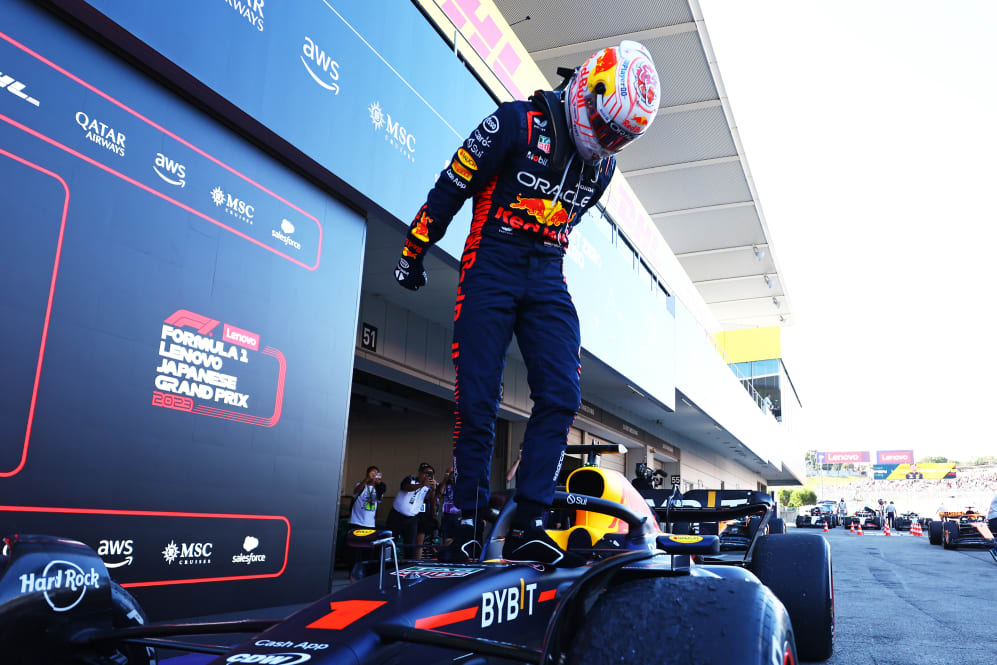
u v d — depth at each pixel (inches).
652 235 593.9
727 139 695.7
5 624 52.1
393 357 371.9
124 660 61.2
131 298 147.3
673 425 821.2
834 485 3836.1
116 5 141.3
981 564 421.1
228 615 163.8
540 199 65.2
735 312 1315.2
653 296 521.7
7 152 126.3
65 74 137.0
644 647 48.5
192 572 156.2
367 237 281.1
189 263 161.5
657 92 65.4
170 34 152.9
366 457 697.6
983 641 169.2
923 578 330.3
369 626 47.4
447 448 669.3
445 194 65.9
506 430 554.9
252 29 175.8
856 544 682.2
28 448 126.6
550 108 64.9
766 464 1269.7
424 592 53.6
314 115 195.5
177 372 156.7
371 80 221.8
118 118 147.2
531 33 566.3
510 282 64.6
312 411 194.7
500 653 44.9
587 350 379.9
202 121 167.6
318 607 52.0
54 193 133.6
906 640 169.5
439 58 263.0
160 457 151.3
